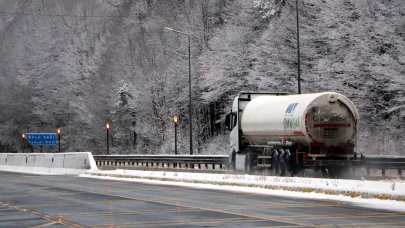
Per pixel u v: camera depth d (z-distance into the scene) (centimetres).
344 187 2959
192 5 9594
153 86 9600
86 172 5525
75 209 2514
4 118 13812
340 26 5897
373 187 2847
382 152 5147
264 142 4322
